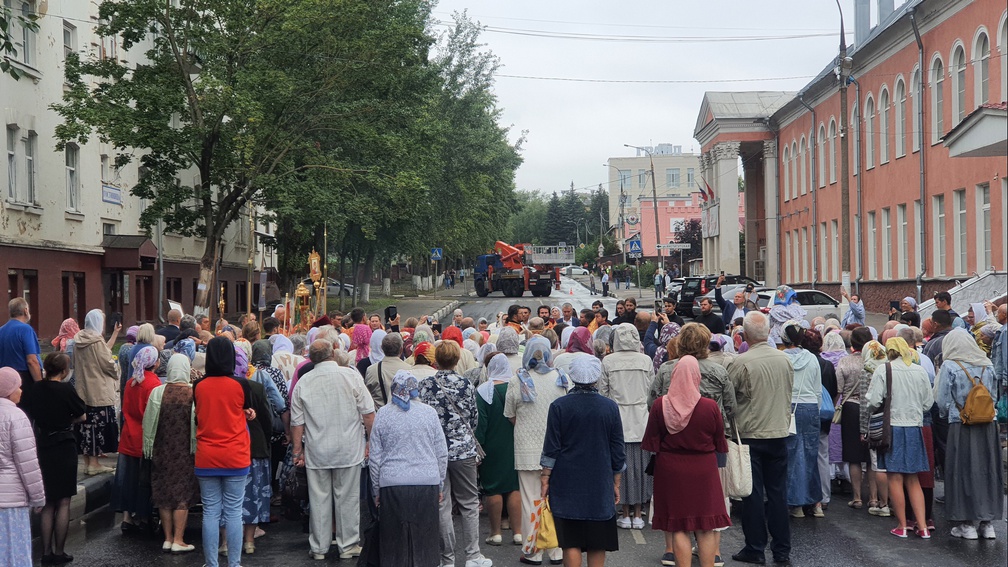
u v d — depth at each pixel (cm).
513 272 6400
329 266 7312
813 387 1078
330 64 3112
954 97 3228
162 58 3069
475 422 900
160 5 2892
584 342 1145
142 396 1031
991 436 976
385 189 3334
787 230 5647
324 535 939
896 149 3794
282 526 1098
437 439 788
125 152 3472
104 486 1205
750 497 905
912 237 3638
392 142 3288
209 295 3138
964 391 966
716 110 6062
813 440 1083
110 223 3369
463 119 4956
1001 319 1052
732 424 888
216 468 865
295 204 3178
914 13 3441
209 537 870
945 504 987
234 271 4916
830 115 4688
